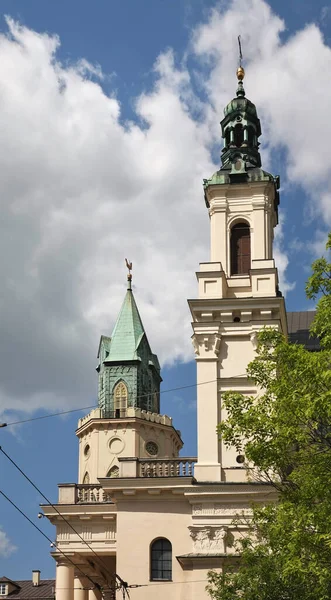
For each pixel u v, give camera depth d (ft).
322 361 99.55
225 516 156.56
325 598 97.45
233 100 187.93
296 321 208.03
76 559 167.32
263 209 176.45
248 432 110.63
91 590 178.19
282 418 103.35
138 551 158.20
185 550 156.97
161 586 155.63
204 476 160.15
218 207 177.68
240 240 177.27
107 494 164.14
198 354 167.32
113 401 306.14
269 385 111.86
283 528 102.37
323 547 98.12
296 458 107.24
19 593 287.89
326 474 100.73
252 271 170.09
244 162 179.52
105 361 310.45
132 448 298.56
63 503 168.35
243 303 167.63
